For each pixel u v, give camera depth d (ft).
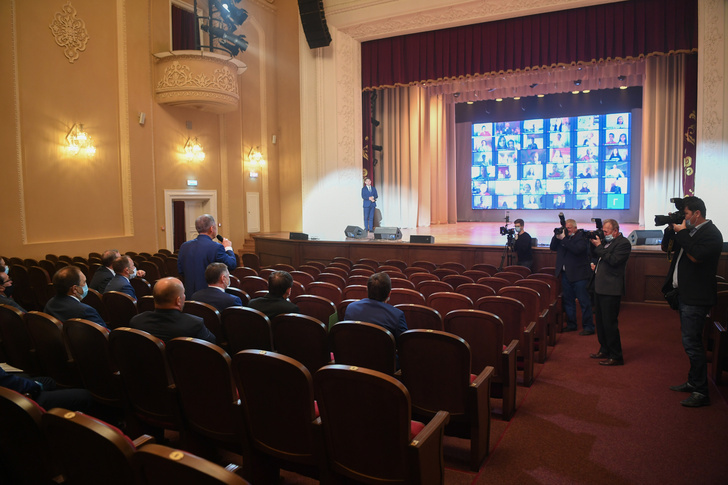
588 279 21.50
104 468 5.66
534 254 31.37
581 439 11.62
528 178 64.08
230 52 38.91
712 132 32.01
